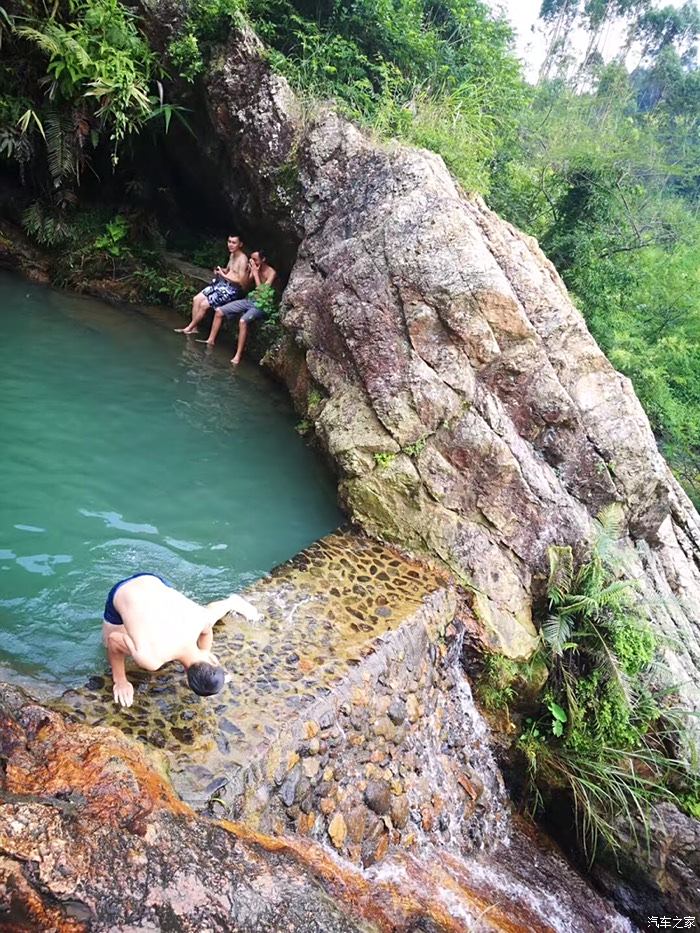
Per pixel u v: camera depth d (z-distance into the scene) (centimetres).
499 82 1095
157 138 980
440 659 505
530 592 574
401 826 421
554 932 445
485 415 586
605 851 538
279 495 611
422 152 655
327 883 297
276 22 916
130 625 322
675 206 1611
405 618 478
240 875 242
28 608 407
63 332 842
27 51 815
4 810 208
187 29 818
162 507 552
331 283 653
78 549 473
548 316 631
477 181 815
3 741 255
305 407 709
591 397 629
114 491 555
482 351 591
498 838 517
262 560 520
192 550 507
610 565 587
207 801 306
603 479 619
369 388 607
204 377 809
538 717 573
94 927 197
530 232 1141
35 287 955
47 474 552
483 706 549
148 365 808
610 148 1198
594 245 1114
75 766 253
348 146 735
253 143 812
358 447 591
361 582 510
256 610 442
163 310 991
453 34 1083
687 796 554
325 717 384
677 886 523
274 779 344
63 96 841
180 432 675
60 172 866
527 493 576
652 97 3006
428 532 560
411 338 598
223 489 599
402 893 371
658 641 592
